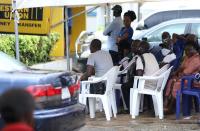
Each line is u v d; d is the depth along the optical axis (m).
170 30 14.23
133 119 9.40
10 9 11.49
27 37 15.93
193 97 10.07
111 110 9.60
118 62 11.49
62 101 6.51
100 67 9.63
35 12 11.40
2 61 7.18
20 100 2.90
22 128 2.86
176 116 9.33
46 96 6.21
